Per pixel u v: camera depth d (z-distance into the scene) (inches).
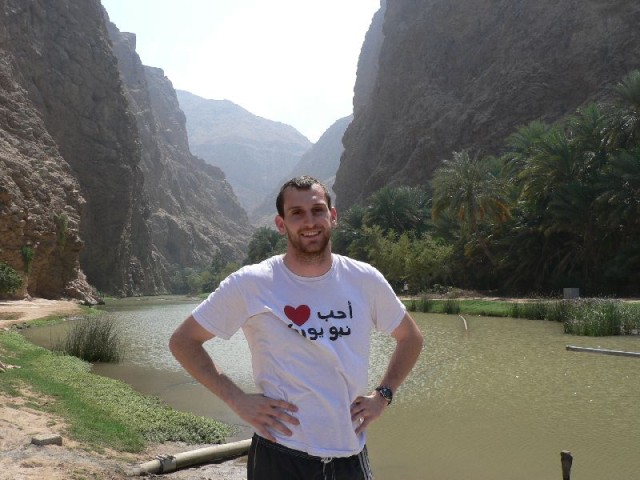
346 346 102.0
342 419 100.0
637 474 275.9
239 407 100.2
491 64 3764.8
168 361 679.1
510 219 1881.2
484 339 833.5
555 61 3238.2
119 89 3722.9
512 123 3289.9
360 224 2679.6
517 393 463.2
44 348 708.0
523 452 313.7
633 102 1625.2
